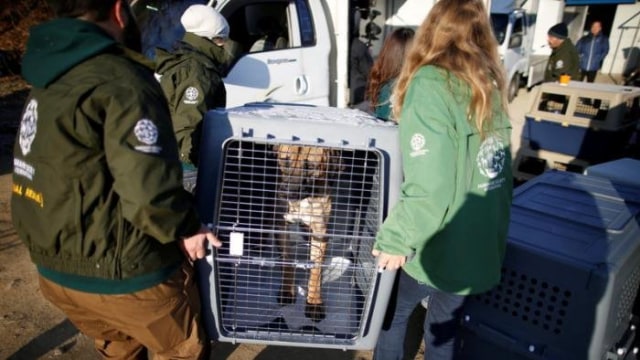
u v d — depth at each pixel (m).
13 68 10.12
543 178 2.35
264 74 3.97
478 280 1.49
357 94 4.88
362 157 1.64
